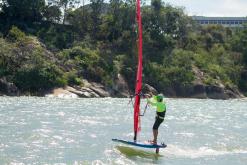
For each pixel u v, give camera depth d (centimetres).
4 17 14700
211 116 7119
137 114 3528
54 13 15425
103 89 12406
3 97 9688
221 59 17638
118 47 15238
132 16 16012
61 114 5981
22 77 10881
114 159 3073
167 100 12138
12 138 3694
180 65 15450
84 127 4725
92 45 14825
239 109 9400
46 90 11075
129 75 13600
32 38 13225
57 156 3069
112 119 5734
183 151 3659
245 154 3650
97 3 16338
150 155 3331
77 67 12444
